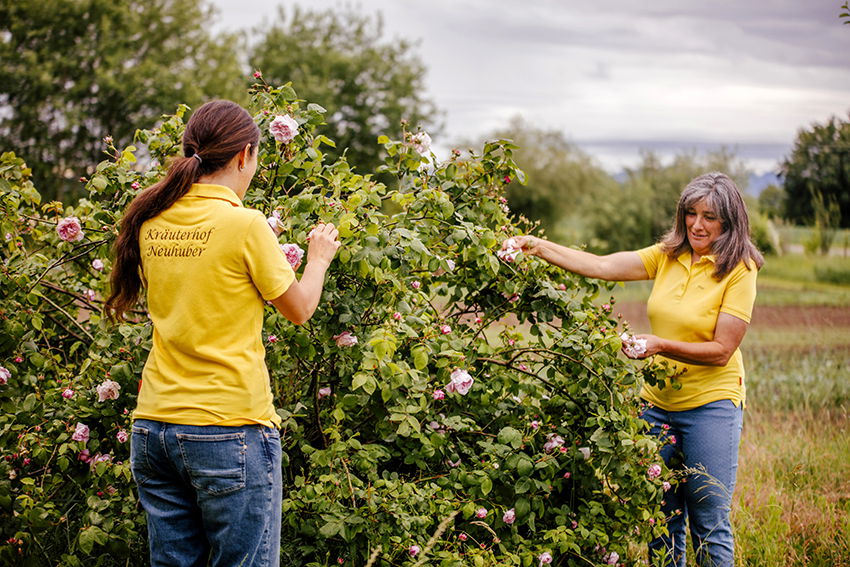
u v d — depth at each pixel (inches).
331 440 124.8
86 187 125.1
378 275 109.3
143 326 125.6
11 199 129.5
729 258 128.1
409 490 114.0
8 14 877.8
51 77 851.4
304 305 90.7
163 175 124.7
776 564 139.8
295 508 113.3
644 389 139.3
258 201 124.6
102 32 912.9
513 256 130.6
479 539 124.6
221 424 85.0
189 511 91.3
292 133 115.6
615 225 1253.7
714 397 129.3
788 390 266.2
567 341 126.9
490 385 131.7
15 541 111.8
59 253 134.6
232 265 86.3
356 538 114.7
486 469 120.1
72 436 114.5
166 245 88.3
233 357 86.4
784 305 538.9
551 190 1325.0
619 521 126.6
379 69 1306.6
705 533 130.0
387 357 108.3
